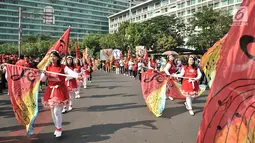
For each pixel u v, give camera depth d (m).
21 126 6.66
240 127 2.92
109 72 35.97
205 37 38.16
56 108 5.66
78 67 11.38
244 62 2.89
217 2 55.38
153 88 7.75
